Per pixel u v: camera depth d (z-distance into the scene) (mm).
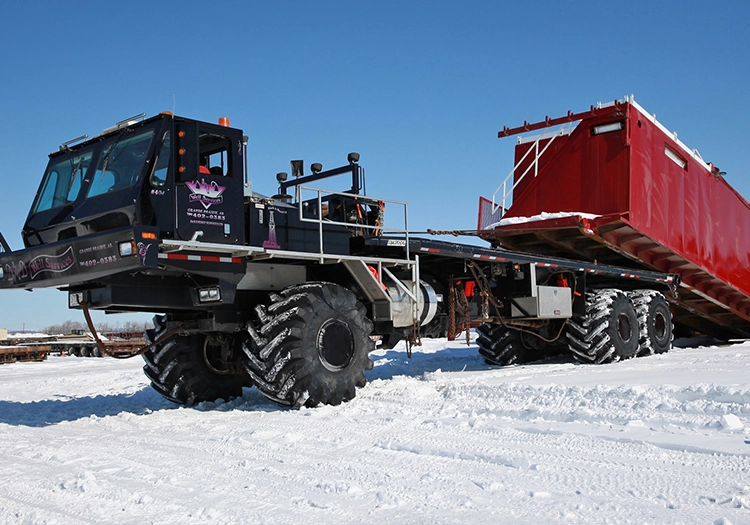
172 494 3611
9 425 6492
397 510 3211
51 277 6109
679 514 3012
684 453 4094
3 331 30188
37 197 6840
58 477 4059
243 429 5555
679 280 12898
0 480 4066
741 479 3527
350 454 4461
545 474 3771
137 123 6168
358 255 7605
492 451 4336
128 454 4762
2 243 6570
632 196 10977
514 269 9773
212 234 6109
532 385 6656
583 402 5781
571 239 11711
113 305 6414
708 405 5176
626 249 11688
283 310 6520
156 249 5613
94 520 3193
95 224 6074
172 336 7508
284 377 6363
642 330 11500
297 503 3367
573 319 10688
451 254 8477
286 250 6703
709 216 13430
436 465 4070
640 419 4988
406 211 7910
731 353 10578
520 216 12250
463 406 6082
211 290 6383
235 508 3311
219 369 7824
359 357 6906
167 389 7562
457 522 2998
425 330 9344
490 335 11352
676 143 12398
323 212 8086
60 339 31031
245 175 6547
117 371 15547
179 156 5988
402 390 7203
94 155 6383
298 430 5391
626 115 10992
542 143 12461
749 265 14930
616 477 3645
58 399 9312
